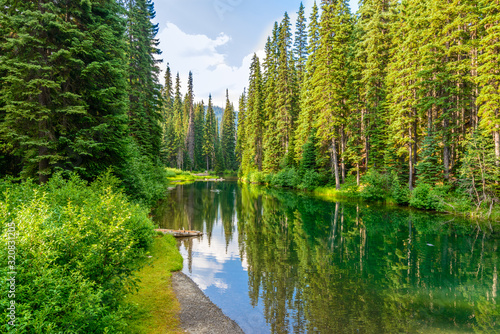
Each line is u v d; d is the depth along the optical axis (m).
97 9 14.22
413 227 17.48
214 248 13.73
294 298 8.59
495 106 18.61
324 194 33.97
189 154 84.88
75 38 11.98
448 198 21.75
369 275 10.38
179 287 8.98
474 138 20.17
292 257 12.46
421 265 11.34
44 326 3.33
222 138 95.38
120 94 15.15
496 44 18.36
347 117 33.75
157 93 30.08
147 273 9.77
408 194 24.72
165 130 78.38
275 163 49.09
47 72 11.70
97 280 5.02
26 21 10.69
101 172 13.38
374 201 27.48
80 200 8.88
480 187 20.44
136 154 22.34
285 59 46.75
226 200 30.77
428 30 23.52
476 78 19.66
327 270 10.90
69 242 4.77
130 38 27.64
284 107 47.44
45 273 3.80
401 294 8.86
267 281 9.87
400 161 28.47
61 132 12.31
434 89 23.92
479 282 9.70
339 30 31.91
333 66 30.97
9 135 10.97
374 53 28.58
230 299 8.45
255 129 57.81
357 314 7.62
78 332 3.90
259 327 6.91
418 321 7.27
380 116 29.72
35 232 4.18
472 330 6.85
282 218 21.08
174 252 12.42
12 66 11.05
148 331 6.24
